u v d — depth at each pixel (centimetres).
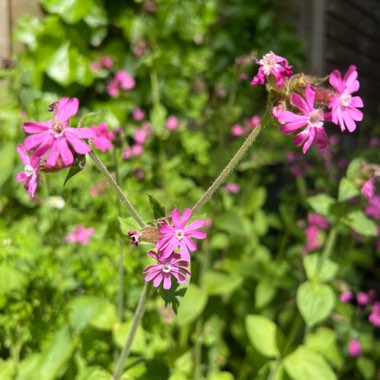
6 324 27
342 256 46
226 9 66
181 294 19
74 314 27
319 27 79
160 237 18
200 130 59
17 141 41
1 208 40
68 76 48
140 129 48
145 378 25
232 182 51
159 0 55
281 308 42
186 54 59
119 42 53
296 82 19
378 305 45
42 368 25
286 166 63
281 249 47
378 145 64
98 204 37
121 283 27
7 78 42
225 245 42
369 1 103
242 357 41
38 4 48
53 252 32
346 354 43
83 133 17
